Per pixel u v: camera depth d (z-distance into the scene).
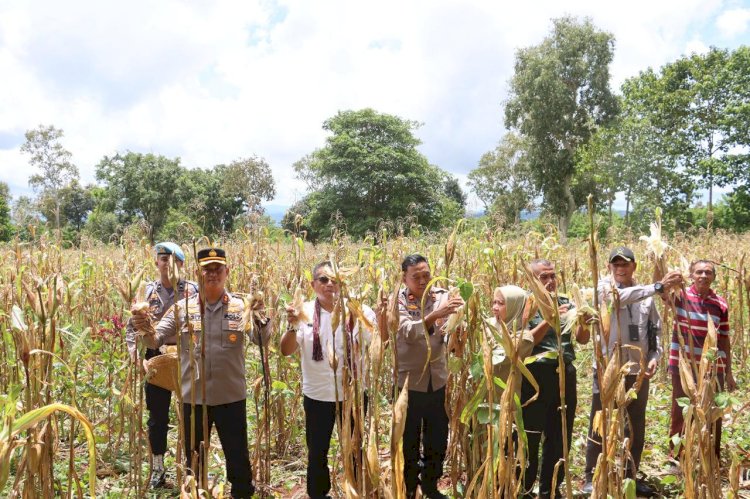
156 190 52.09
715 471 2.74
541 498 3.92
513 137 47.19
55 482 2.60
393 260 7.32
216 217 51.25
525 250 7.71
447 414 3.56
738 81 37.56
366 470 2.28
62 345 4.09
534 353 3.79
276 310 4.36
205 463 2.80
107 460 4.77
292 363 5.61
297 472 4.91
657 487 4.37
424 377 3.88
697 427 2.64
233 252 8.04
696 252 10.52
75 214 56.22
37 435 2.31
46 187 51.75
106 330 5.25
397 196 47.25
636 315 4.16
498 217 10.68
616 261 4.27
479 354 2.47
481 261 5.93
